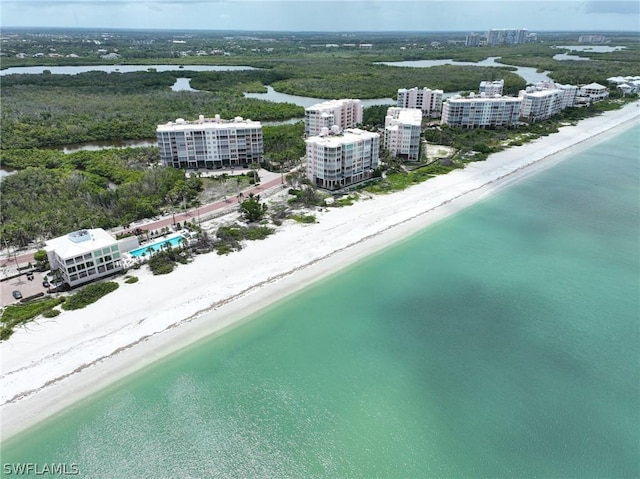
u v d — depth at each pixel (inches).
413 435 2551.7
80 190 5629.9
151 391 2785.4
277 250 4448.8
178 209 5364.2
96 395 2738.7
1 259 4173.2
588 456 2437.3
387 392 2839.6
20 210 5039.4
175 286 3782.0
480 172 7027.6
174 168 6614.2
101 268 3870.6
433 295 3878.0
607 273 4269.2
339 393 2827.3
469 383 2925.7
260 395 2792.8
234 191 5994.1
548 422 2645.2
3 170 6973.4
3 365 2881.4
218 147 6904.5
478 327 3476.9
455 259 4480.8
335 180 5989.2
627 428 2610.7
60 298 3533.5
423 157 7588.6
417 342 3294.8
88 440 2466.8
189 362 3026.6
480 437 2544.3
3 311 3405.5
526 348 3260.3
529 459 2417.6
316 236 4766.2
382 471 2343.8
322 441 2504.9
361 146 6156.5
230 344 3206.2
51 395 2711.6
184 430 2546.8
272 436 2529.5
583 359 3159.5
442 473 2338.8
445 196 6028.5
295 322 3467.0
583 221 5418.3
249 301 3666.3
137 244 4365.2
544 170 7303.2
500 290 3969.0
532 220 5423.2
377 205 5629.9
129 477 2294.5
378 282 4040.4
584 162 7775.6
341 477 2313.0
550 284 4074.8
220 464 2369.6
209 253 4338.1
